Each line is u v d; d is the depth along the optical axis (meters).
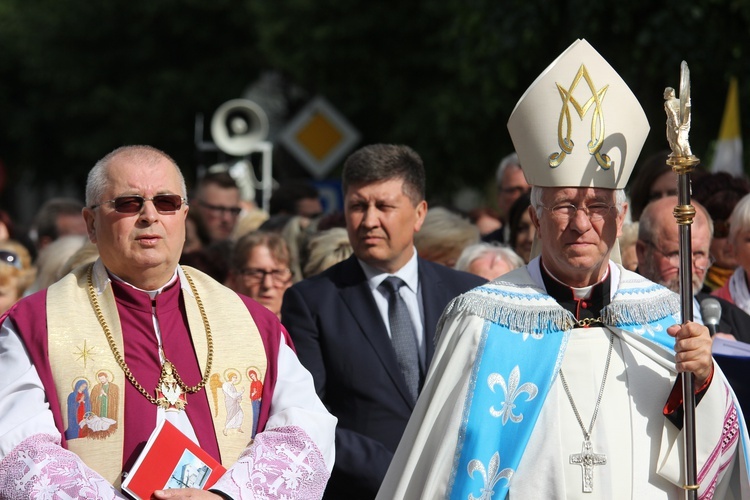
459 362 8.30
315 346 10.36
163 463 7.80
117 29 45.00
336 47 34.69
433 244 13.03
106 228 8.12
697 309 10.14
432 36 33.31
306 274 12.52
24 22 46.19
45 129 47.53
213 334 8.46
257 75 43.88
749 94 19.53
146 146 8.43
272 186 23.66
